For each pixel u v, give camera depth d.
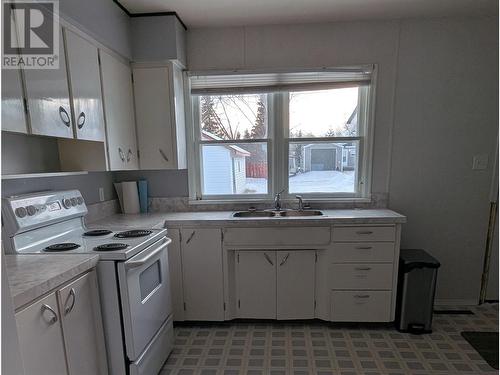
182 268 2.25
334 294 2.20
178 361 1.92
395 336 2.15
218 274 2.23
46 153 1.82
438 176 2.49
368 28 2.37
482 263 2.56
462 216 2.52
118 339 1.48
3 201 1.43
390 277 2.16
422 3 2.09
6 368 0.71
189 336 2.19
